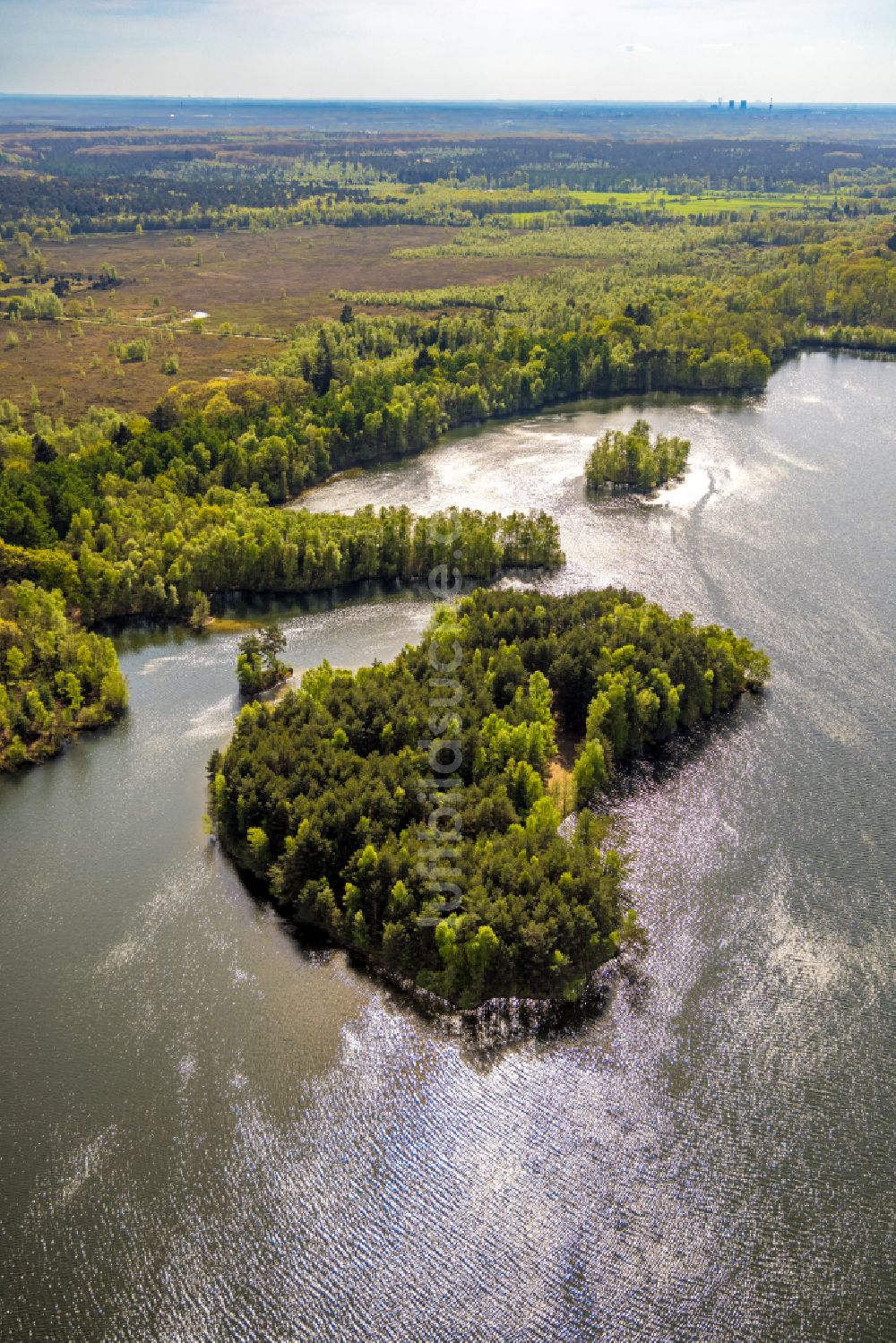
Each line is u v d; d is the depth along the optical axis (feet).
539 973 379.14
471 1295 292.61
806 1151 328.29
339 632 634.43
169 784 501.56
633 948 402.72
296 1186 320.70
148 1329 287.07
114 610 653.71
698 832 460.55
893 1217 309.63
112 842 465.06
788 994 383.65
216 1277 298.35
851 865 441.68
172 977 393.91
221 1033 370.53
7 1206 316.19
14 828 474.49
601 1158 327.47
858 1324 284.61
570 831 459.73
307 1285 296.30
